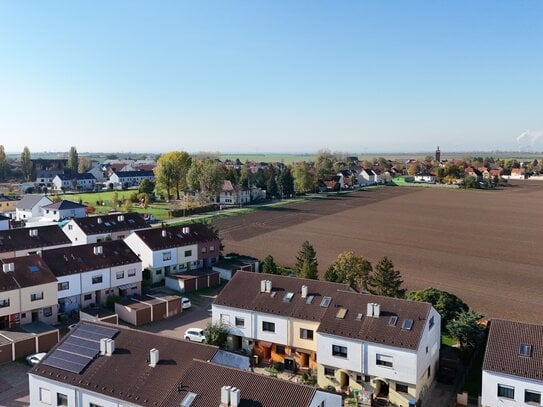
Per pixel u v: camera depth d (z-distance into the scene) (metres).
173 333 56.84
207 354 35.59
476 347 48.81
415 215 153.25
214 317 53.41
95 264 66.06
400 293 60.19
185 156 180.00
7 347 48.78
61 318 60.38
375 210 164.62
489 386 37.69
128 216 100.31
